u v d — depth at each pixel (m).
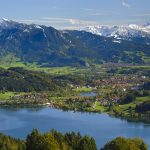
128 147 183.25
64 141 194.50
